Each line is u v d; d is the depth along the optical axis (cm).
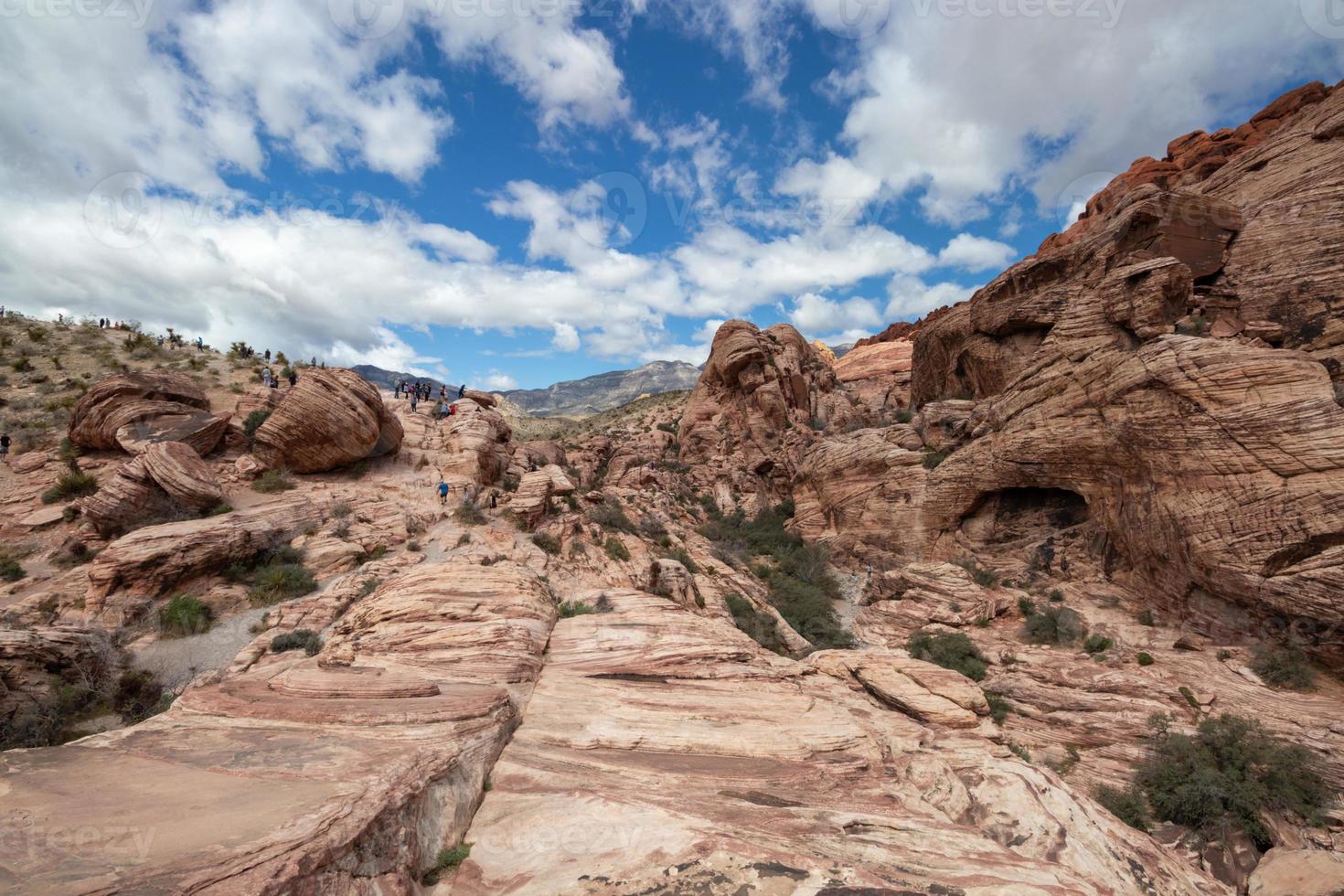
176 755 642
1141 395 2259
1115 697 1862
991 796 925
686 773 880
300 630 1661
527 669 1272
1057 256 3512
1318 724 1585
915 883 594
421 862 587
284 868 414
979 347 4088
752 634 2538
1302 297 2634
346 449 2781
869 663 1614
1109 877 772
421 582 1582
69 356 3675
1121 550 2506
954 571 2830
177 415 2636
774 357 6084
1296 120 3089
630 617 1684
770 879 574
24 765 574
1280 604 1797
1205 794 1437
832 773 941
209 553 1844
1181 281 2531
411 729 809
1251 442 1912
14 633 1291
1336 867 1188
